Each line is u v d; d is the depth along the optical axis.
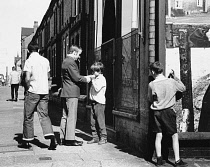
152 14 5.85
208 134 5.81
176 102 5.91
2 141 7.40
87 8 11.95
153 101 5.43
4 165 5.32
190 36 5.92
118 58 7.84
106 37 9.69
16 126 9.79
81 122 11.13
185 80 5.92
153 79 5.78
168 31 5.88
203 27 5.94
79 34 12.77
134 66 6.70
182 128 5.91
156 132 5.37
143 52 6.14
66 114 7.05
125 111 7.25
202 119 5.94
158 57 5.80
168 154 5.71
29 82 6.45
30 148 6.63
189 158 5.83
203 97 5.95
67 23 17.34
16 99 20.20
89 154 6.14
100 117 7.09
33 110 6.51
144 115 5.99
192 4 5.93
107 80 8.91
